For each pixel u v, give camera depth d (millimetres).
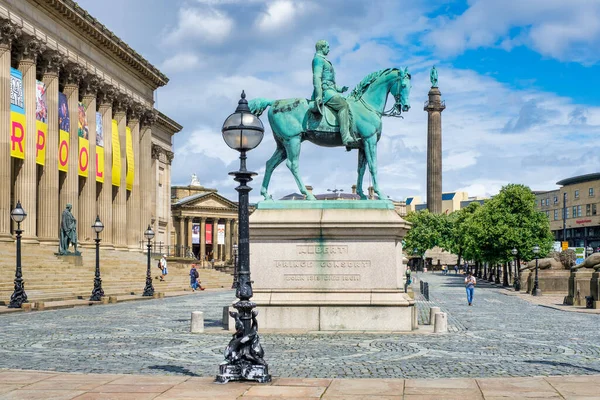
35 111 55188
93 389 11578
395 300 20812
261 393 11281
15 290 32594
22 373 13203
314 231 21000
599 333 22828
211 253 158875
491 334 21766
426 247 159000
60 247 51156
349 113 21547
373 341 18609
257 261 21281
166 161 107375
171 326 24219
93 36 66625
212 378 12703
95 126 68000
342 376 13266
